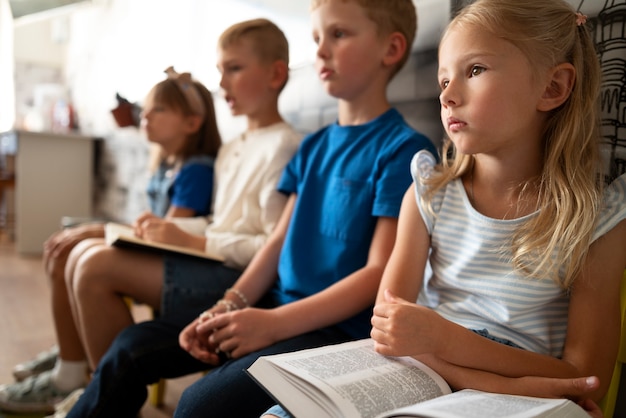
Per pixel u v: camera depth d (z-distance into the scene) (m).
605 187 0.65
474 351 0.54
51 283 1.17
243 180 1.17
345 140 0.94
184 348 0.80
